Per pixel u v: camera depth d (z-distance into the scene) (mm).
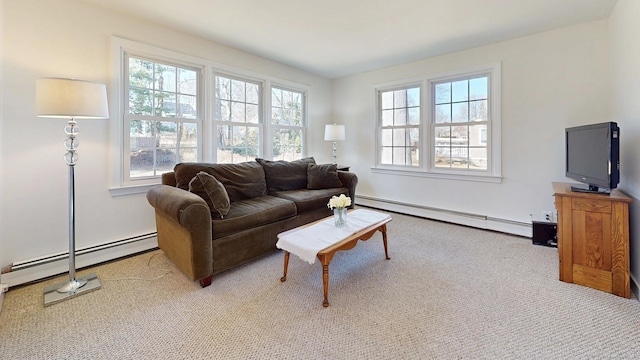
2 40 2004
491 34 3023
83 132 2402
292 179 3559
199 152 3230
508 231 3246
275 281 2146
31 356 1367
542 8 2461
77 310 1760
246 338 1502
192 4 2410
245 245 2355
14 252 2107
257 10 2514
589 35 2713
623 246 1877
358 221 2400
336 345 1441
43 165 2219
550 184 2994
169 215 2070
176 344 1458
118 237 2627
